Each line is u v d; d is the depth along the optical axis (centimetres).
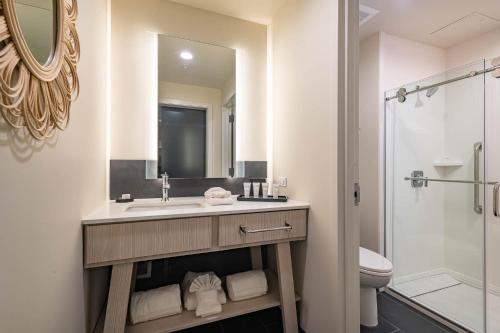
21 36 52
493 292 192
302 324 148
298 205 141
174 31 171
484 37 211
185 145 176
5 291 50
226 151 187
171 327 120
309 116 143
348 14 121
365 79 224
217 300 134
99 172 131
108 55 155
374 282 151
